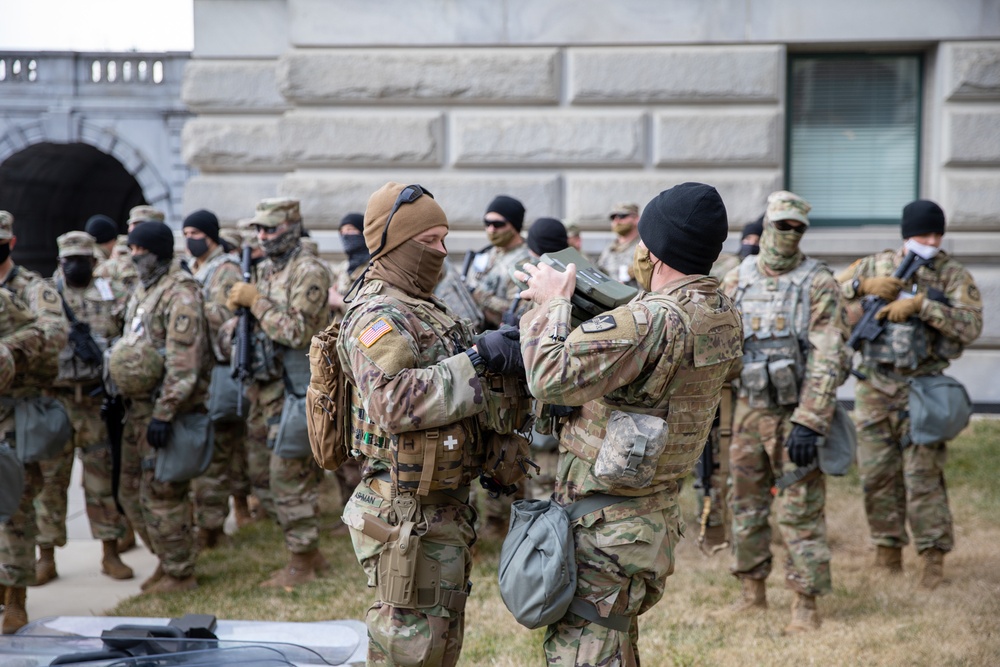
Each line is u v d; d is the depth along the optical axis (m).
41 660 2.98
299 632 3.35
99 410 5.64
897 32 8.77
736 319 2.66
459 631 2.77
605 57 8.85
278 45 9.65
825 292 4.20
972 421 8.51
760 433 4.34
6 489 4.21
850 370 4.24
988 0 8.68
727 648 4.12
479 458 2.76
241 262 5.61
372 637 2.69
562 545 2.52
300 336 5.04
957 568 5.23
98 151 29.23
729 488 4.59
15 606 4.72
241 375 5.16
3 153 24.28
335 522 6.36
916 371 5.03
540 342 2.46
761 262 4.40
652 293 2.61
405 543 2.61
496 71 8.91
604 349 2.38
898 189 9.31
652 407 2.54
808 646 4.11
